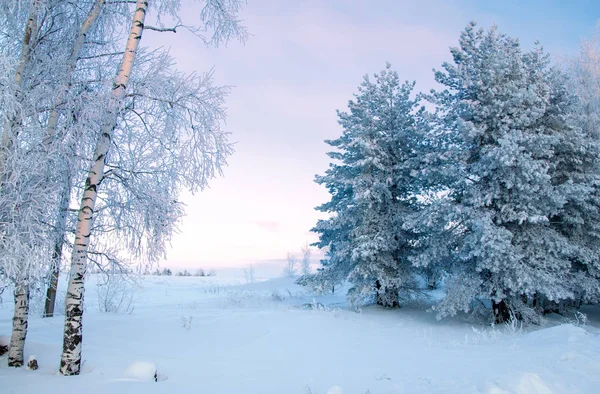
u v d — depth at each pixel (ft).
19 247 18.98
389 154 64.44
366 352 31.01
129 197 25.30
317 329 40.70
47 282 23.07
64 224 24.85
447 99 57.36
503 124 51.24
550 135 50.08
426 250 53.98
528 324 50.08
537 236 49.98
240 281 158.10
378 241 58.59
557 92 55.01
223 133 25.90
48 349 25.11
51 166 21.63
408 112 66.18
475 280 50.39
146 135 25.08
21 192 19.79
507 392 15.67
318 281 66.44
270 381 20.76
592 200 54.13
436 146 57.52
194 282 153.38
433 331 46.11
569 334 29.94
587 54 75.41
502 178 48.73
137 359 24.21
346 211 65.31
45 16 24.56
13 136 19.52
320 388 19.16
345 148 68.74
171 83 24.58
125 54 23.30
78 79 24.22
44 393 15.69
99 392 16.31
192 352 29.60
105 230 25.46
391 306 63.98
